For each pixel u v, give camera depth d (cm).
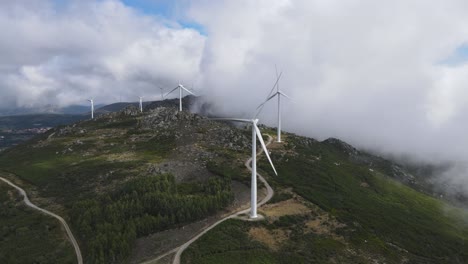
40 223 14862
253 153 13975
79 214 14412
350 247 13225
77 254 12350
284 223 14000
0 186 19638
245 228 13238
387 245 14212
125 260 11638
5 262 12481
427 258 14675
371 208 19025
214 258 11388
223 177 18250
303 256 12025
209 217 14150
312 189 18775
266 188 17488
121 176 19038
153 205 14350
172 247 12169
